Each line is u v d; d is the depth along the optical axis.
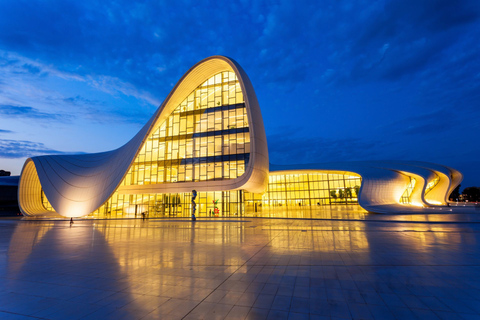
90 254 10.20
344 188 55.38
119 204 38.06
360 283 6.05
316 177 58.31
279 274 6.87
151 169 38.28
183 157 37.31
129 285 6.18
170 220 29.64
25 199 43.69
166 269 7.57
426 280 6.21
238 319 4.29
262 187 38.25
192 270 7.41
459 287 5.71
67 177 40.19
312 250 10.05
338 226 18.94
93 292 5.76
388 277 6.48
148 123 37.16
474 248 10.09
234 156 35.16
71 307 4.95
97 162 42.19
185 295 5.45
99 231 19.06
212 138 36.59
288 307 4.76
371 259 8.41
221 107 36.97
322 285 5.94
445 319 4.21
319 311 4.56
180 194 36.47
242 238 13.81
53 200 38.31
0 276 7.13
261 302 5.01
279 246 11.08
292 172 50.88
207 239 13.73
